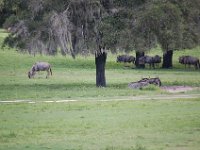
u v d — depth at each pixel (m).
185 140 72.38
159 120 90.25
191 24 158.38
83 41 141.00
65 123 87.56
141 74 195.88
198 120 90.12
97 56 144.12
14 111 100.94
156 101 115.19
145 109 103.12
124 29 141.12
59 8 141.25
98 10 141.38
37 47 141.75
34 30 142.00
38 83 159.00
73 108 104.31
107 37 139.38
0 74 192.25
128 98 121.00
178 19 142.50
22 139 74.19
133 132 79.19
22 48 143.38
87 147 68.19
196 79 176.38
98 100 117.00
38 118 93.06
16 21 144.50
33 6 143.12
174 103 111.69
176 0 150.00
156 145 68.88
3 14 161.38
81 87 143.75
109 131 80.12
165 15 141.25
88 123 87.50
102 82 148.12
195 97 123.19
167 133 78.06
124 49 143.75
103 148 67.38
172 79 175.00
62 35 139.75
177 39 143.88
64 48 140.00
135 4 143.88
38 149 67.06
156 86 139.00
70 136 76.25
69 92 130.12
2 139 74.19
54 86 147.62
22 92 130.88
